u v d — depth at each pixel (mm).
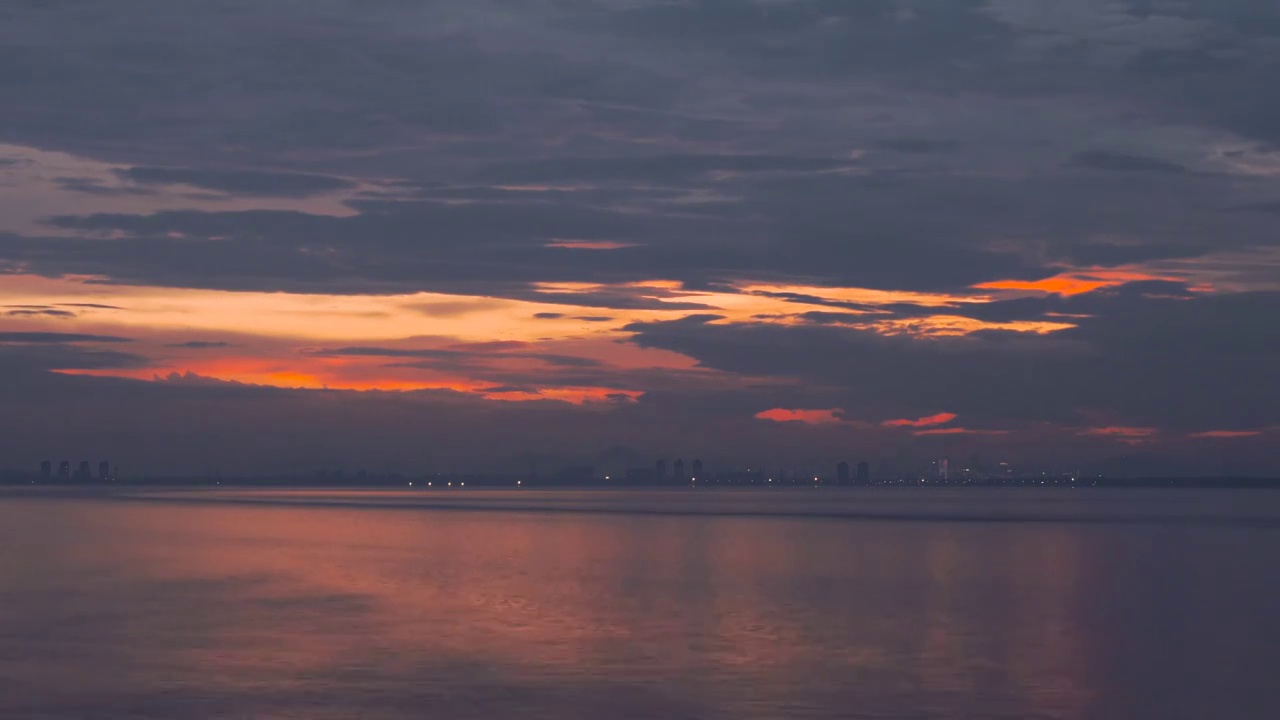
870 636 45031
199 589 61719
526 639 44156
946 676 37062
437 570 73062
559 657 40156
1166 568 75562
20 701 33344
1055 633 46312
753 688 35188
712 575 69812
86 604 55094
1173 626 48031
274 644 42844
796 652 41406
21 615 51156
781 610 53000
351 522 144750
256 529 124875
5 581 66375
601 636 44781
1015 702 33531
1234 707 33031
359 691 34594
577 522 147500
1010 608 54062
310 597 57938
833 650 41812
